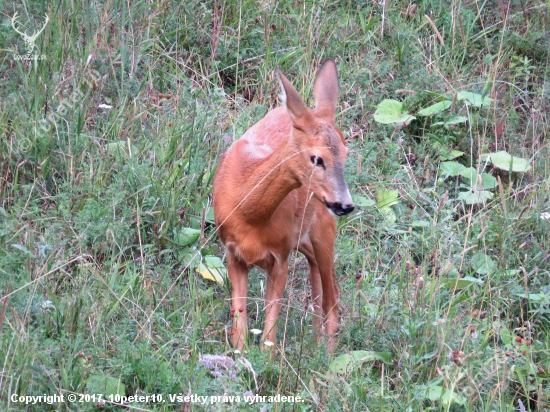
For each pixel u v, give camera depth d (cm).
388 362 947
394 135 1362
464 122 1405
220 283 1035
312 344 955
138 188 1090
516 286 1096
